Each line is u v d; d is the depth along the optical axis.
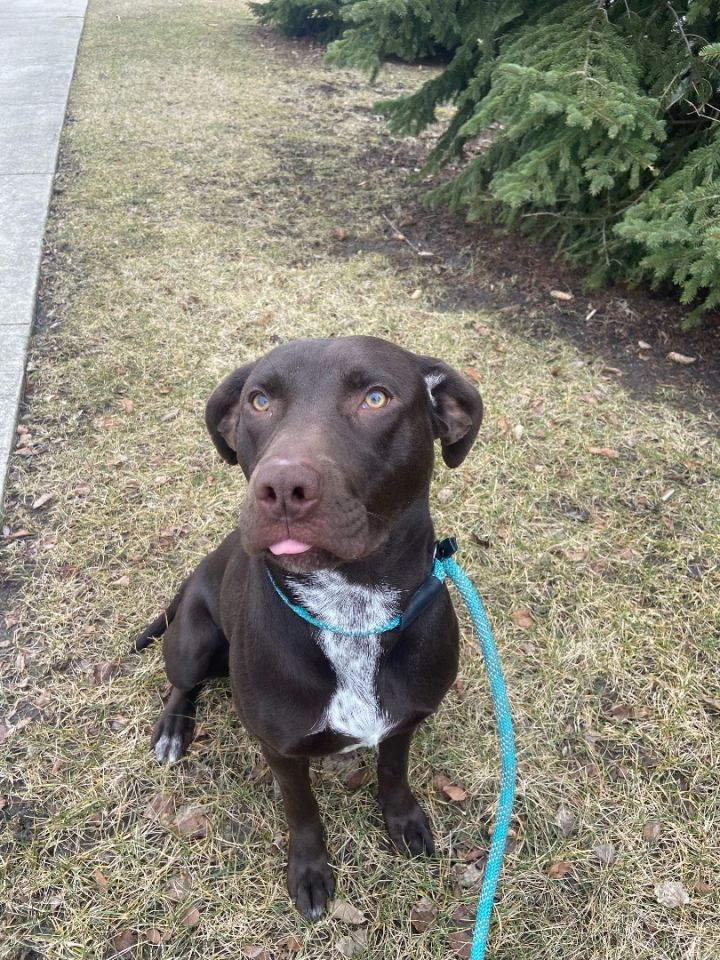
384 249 1.78
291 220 1.92
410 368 0.59
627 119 1.16
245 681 0.63
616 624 0.97
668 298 1.56
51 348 1.47
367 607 0.60
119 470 1.21
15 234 1.84
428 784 0.82
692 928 0.71
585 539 1.08
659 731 0.86
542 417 1.29
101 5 4.42
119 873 0.75
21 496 1.17
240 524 0.51
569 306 1.56
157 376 1.40
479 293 1.61
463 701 0.89
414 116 1.82
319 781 0.82
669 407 1.31
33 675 0.93
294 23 3.49
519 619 0.98
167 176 2.15
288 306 1.57
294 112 2.64
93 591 1.03
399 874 0.75
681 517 1.12
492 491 1.16
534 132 1.48
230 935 0.71
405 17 1.52
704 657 0.93
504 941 0.70
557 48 1.29
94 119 2.59
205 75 3.04
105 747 0.86
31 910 0.73
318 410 0.53
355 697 0.62
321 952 0.70
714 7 1.33
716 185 1.20
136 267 1.72
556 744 0.85
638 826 0.78
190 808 0.80
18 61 3.27
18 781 0.82
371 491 0.54
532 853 0.76
